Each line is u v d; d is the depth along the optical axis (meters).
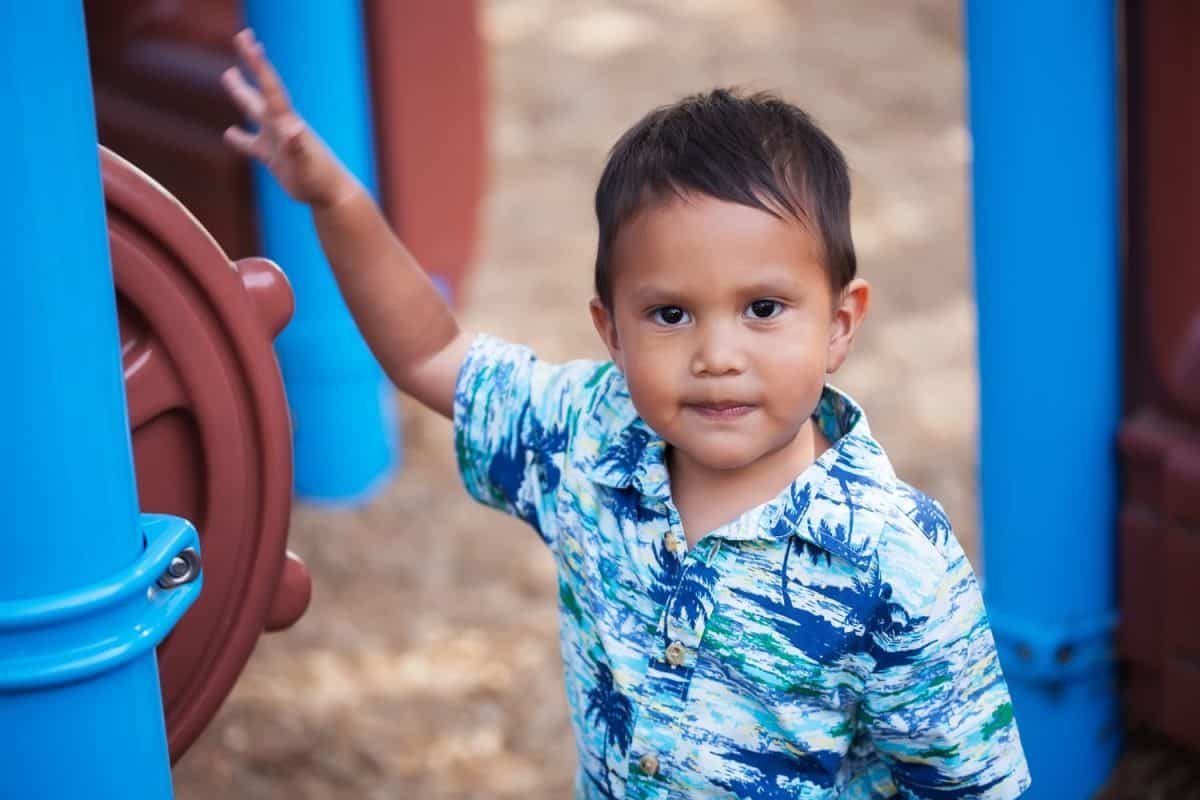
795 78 8.58
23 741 1.35
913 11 9.51
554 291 6.11
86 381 1.31
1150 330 2.63
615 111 8.27
